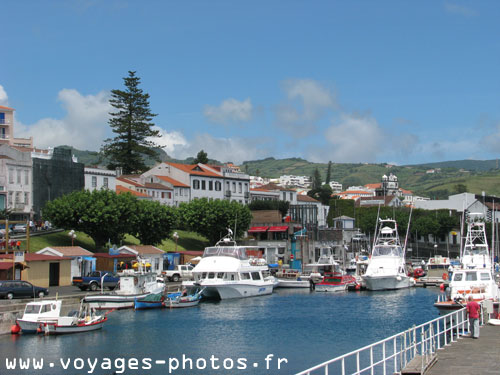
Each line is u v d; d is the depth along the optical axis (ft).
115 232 319.27
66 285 261.85
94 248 326.03
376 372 132.98
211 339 172.24
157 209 345.72
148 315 217.36
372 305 248.11
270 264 394.11
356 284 311.68
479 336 116.47
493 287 184.75
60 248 269.44
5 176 338.34
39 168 360.28
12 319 178.81
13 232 307.99
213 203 390.01
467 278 185.47
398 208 633.20
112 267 286.25
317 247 457.27
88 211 306.35
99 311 221.87
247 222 404.57
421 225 564.71
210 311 229.66
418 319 207.82
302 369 138.82
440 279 333.62
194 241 411.54
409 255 534.37
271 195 581.12
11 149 349.00
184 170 483.51
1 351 153.69
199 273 277.64
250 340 171.22
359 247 492.13
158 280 275.18
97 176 405.18
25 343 163.73
